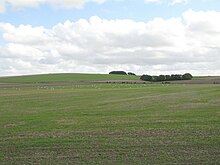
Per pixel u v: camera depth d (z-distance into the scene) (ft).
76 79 366.63
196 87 206.59
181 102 100.99
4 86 252.83
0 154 36.37
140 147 38.60
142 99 116.88
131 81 347.97
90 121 62.80
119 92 161.48
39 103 107.55
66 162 32.83
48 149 38.58
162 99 114.83
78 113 77.46
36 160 33.73
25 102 111.55
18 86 252.62
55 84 287.07
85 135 47.14
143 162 32.22
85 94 149.18
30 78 373.61
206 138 42.88
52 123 60.95
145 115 70.69
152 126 54.29
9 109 89.45
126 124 57.47
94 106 94.63
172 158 33.42
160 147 38.37
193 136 44.45
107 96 135.33
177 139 42.63
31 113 79.25
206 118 62.49
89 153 36.29
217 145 38.83
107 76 417.08
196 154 34.86
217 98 112.16
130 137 44.78
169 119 62.90
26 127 56.29
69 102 109.81
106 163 32.19
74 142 42.19
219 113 69.77
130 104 98.48
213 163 31.58
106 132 49.32
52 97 133.59
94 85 265.95
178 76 368.89
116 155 35.14
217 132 47.11
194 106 87.35
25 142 42.65
